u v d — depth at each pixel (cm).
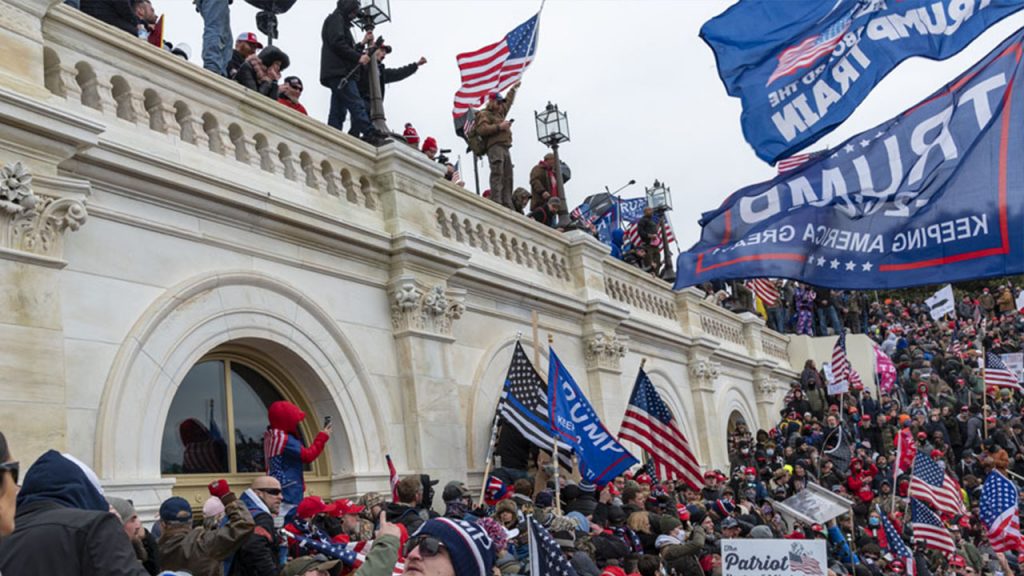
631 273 1666
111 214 756
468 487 1099
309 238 949
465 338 1170
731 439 1928
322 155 1009
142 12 970
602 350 1444
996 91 741
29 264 670
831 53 862
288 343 904
